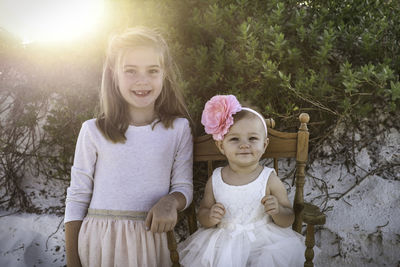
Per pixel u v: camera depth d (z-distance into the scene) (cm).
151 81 179
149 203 181
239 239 177
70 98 282
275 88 239
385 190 232
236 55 236
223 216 187
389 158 243
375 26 235
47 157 277
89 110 273
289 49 233
